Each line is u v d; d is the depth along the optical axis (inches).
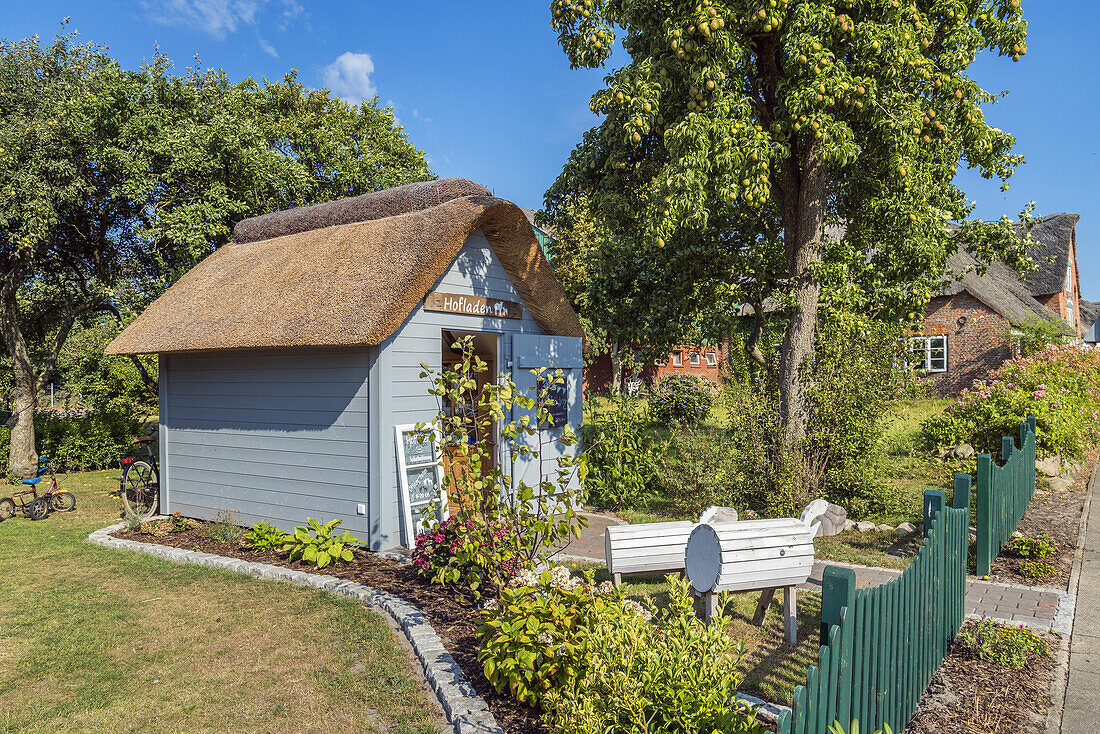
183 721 165.9
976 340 967.0
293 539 325.7
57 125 516.1
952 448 505.4
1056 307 1259.2
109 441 663.8
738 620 226.7
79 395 807.1
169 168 523.5
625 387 1251.8
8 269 562.6
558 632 156.3
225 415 383.9
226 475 383.2
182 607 247.8
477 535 221.9
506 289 410.6
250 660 201.0
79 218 563.5
